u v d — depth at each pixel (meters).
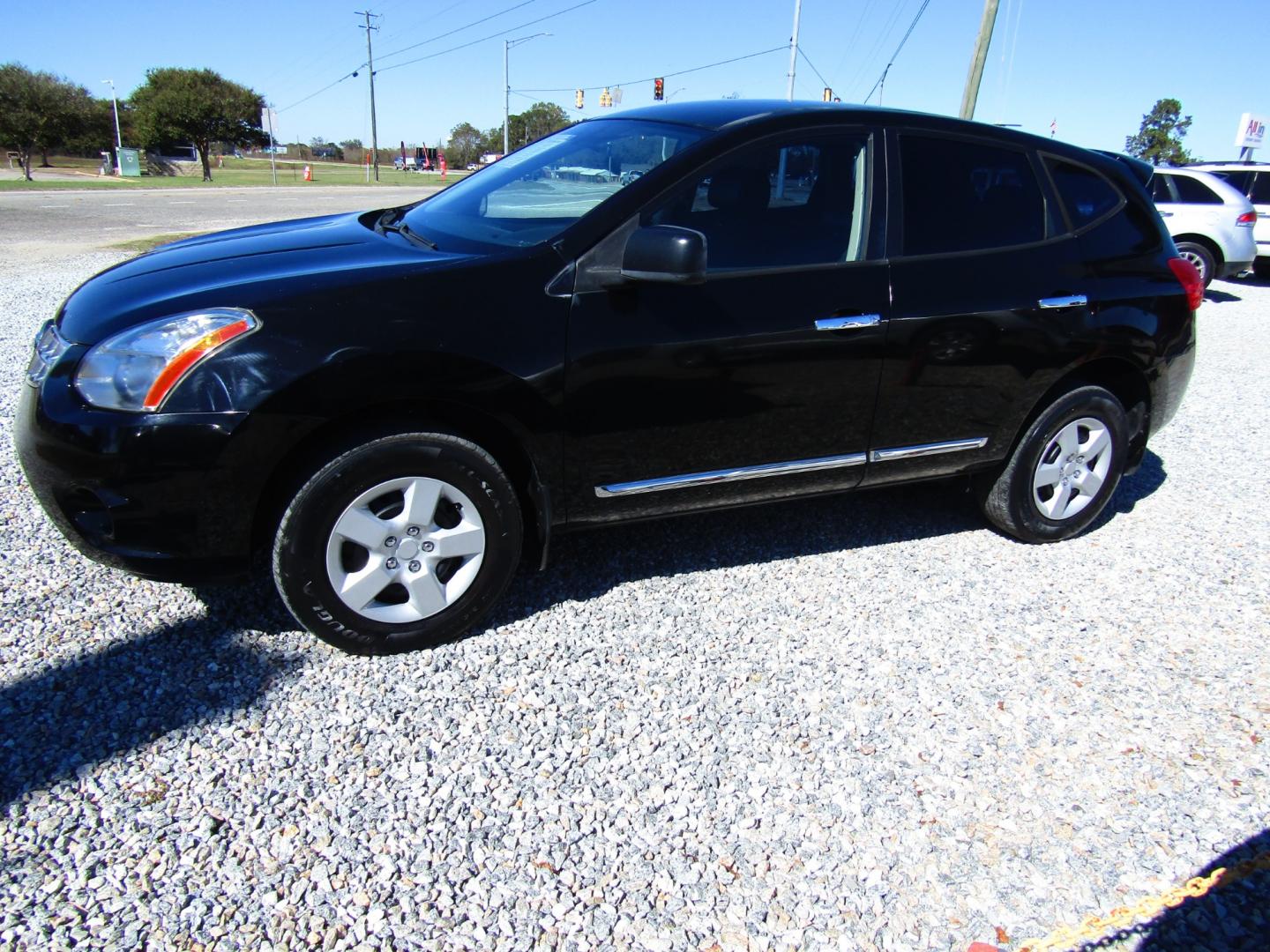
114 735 2.45
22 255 12.04
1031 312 3.51
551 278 2.81
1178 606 3.51
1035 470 3.82
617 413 2.93
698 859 2.17
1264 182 13.02
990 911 2.07
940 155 3.45
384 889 2.03
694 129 3.22
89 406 2.49
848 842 2.24
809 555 3.77
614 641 3.05
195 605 3.10
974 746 2.62
